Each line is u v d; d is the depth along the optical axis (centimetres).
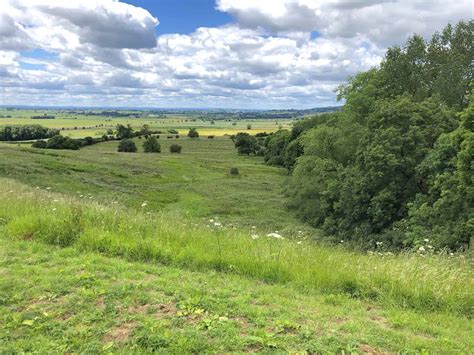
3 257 629
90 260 629
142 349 378
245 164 8081
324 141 3956
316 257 694
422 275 596
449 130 2814
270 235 833
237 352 375
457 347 414
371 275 598
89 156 6306
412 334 440
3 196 1065
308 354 378
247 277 609
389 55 4044
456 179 2000
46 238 727
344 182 3048
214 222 953
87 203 1010
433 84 3819
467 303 541
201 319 443
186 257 660
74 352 370
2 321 427
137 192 4169
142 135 12862
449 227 1941
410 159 2617
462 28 4025
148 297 492
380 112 2959
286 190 4631
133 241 712
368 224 2761
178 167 6519
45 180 3806
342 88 4275
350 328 439
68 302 472
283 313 471
